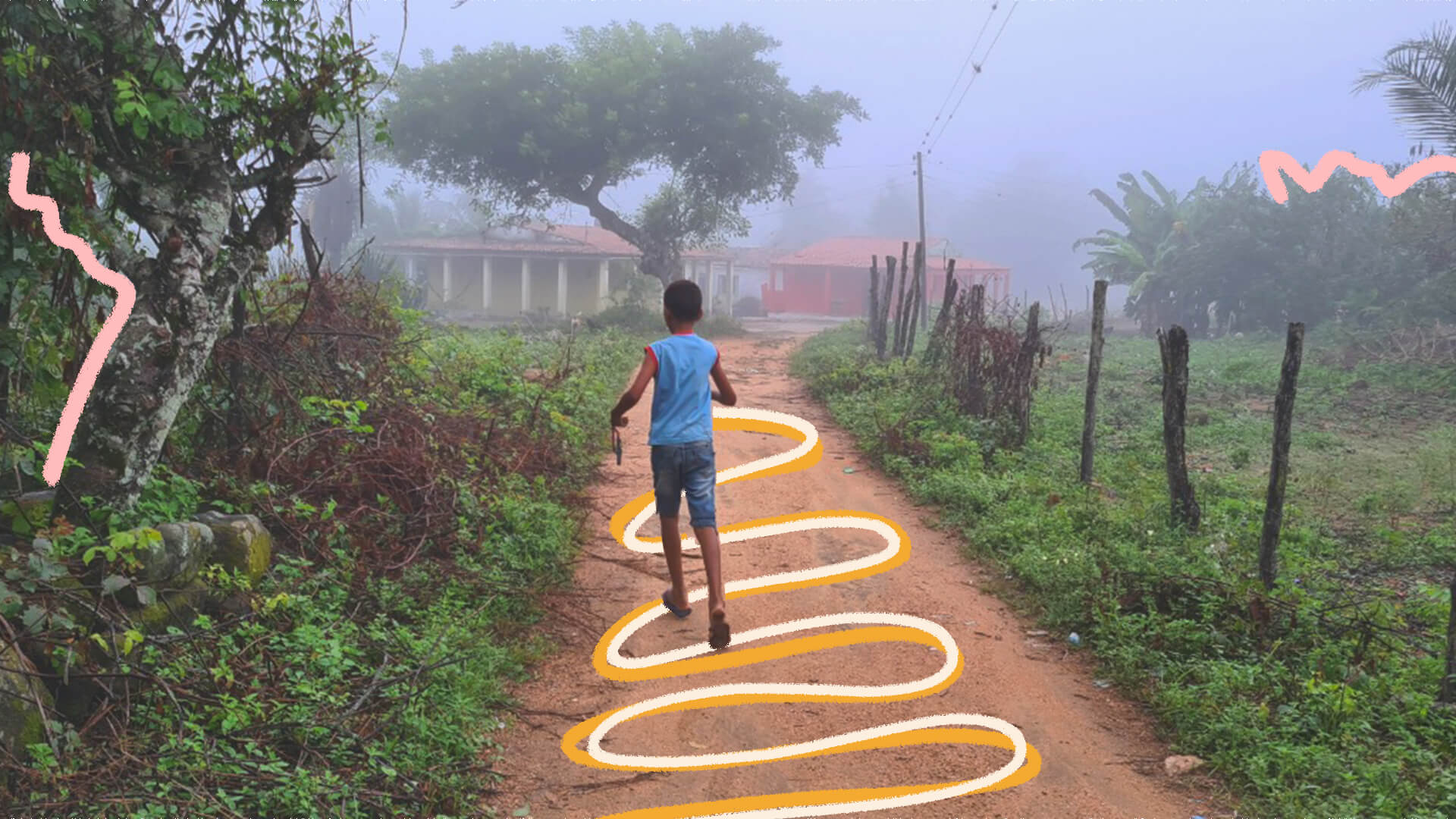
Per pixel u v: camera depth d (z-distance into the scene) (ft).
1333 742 15.52
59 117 16.47
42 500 15.65
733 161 122.93
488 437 28.30
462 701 15.78
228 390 21.91
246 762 12.37
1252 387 65.00
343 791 12.48
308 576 18.43
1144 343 105.40
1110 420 50.01
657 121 119.65
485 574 21.21
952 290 55.98
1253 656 18.63
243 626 15.75
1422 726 16.12
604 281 160.04
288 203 19.29
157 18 17.35
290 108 18.72
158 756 12.26
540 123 117.19
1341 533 30.09
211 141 17.92
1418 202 82.07
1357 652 18.53
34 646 12.97
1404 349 73.36
